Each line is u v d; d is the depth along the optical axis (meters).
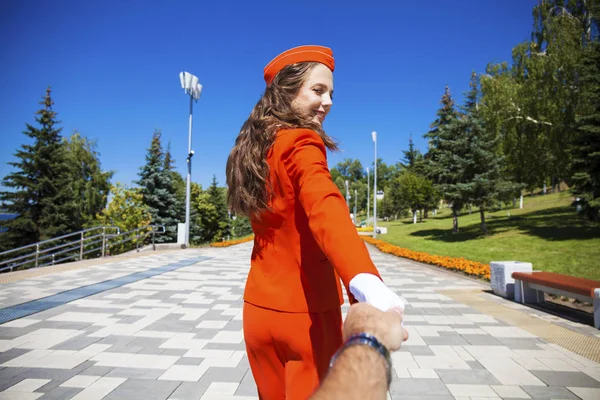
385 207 64.06
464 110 23.47
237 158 1.14
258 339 1.09
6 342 4.45
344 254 0.65
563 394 3.20
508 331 5.05
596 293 5.10
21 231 25.67
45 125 27.88
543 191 44.47
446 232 27.44
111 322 5.33
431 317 5.81
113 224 25.03
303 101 1.16
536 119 20.84
